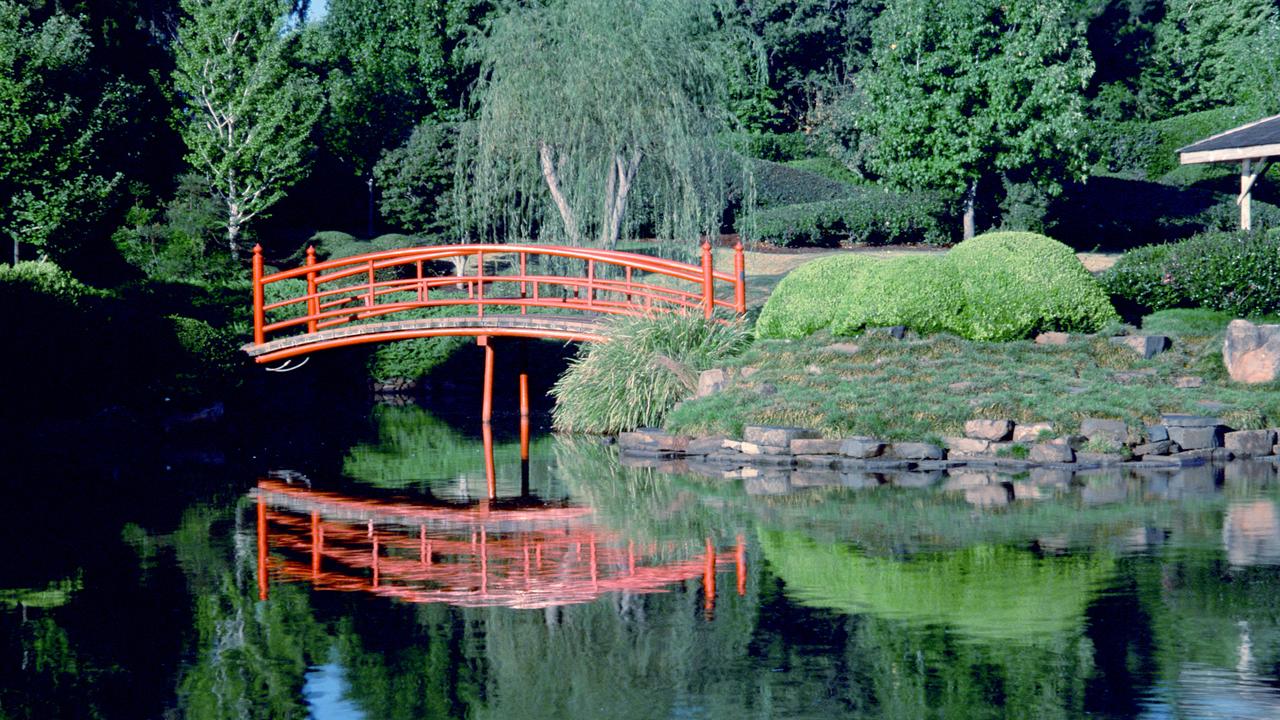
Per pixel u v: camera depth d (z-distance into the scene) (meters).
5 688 6.91
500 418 22.23
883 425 15.01
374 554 10.26
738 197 37.66
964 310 17.03
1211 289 18.05
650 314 19.16
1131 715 6.19
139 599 8.82
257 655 7.47
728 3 28.66
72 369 18.80
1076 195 34.59
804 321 17.94
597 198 26.88
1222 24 48.34
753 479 14.00
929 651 7.26
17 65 26.92
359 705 6.59
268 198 32.06
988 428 14.50
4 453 17.22
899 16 32.81
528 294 28.31
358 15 46.00
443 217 33.97
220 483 14.41
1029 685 6.64
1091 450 14.11
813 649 7.36
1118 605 8.05
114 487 14.15
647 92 25.61
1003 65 31.36
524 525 11.46
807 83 51.19
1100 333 16.89
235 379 21.27
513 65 25.84
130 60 35.00
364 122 37.78
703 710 6.42
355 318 26.64
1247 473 13.07
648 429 17.11
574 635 7.76
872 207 34.59
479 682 6.92
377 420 22.02
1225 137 23.75
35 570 9.79
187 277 29.25
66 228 26.52
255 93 31.98
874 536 10.39
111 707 6.59
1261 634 7.40
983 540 10.05
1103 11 47.31
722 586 8.89
